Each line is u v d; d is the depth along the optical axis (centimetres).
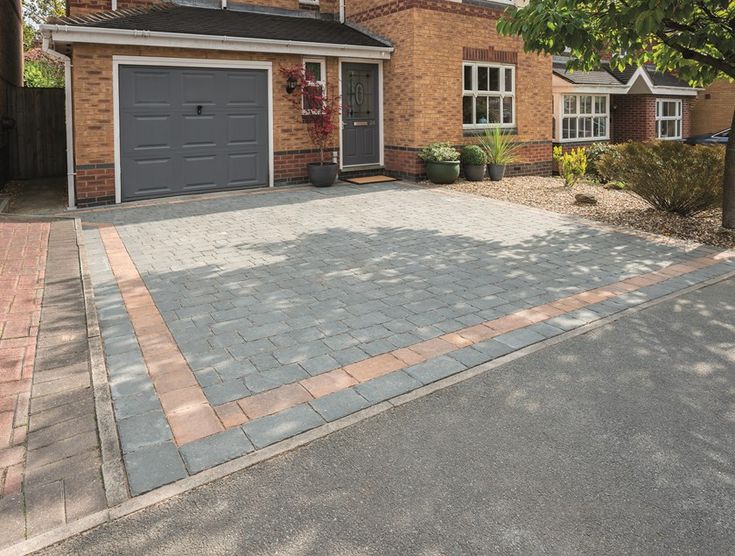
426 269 677
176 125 1139
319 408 367
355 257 725
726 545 256
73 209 1038
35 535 261
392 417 360
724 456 323
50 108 1552
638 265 709
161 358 437
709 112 2348
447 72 1367
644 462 317
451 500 286
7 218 949
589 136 1980
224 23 1238
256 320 514
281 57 1245
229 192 1207
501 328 502
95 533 262
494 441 336
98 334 477
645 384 407
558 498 287
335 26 1453
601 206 1084
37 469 305
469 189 1269
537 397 387
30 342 464
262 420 353
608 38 899
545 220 963
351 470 309
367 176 1413
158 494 288
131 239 809
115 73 1058
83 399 377
